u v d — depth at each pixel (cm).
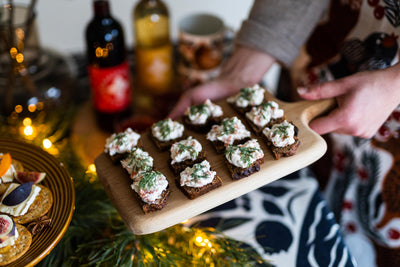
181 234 70
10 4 72
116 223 71
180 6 118
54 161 65
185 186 61
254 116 68
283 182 80
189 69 97
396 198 81
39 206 61
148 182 59
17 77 84
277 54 78
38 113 88
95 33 81
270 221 74
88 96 98
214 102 75
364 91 67
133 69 105
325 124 71
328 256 70
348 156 84
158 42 94
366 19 73
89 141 88
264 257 70
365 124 70
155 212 60
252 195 78
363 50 75
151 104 97
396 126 75
